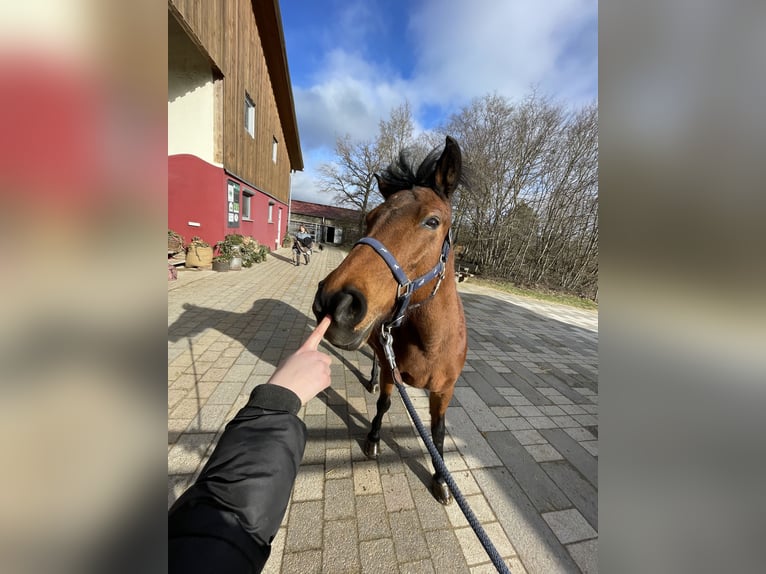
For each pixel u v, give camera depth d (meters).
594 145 11.12
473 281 11.53
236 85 7.98
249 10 8.59
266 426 0.70
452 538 1.55
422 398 2.83
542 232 12.63
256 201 10.37
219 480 0.61
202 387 2.57
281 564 1.37
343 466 1.93
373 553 1.45
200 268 7.14
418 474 1.93
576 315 8.01
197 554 0.53
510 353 4.41
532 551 1.55
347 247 23.02
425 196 1.29
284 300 5.48
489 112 13.18
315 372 0.82
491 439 2.39
